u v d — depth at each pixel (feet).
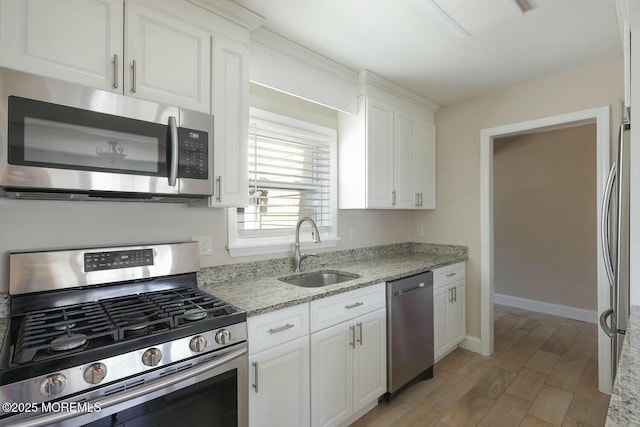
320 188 8.63
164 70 4.77
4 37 3.60
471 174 9.90
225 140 5.46
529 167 13.70
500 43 6.83
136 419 3.54
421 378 8.20
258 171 7.39
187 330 3.94
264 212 7.55
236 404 4.43
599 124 7.72
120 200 5.23
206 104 5.22
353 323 6.34
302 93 7.13
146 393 3.56
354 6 5.60
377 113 8.56
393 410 6.98
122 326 3.76
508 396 7.46
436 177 10.65
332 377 5.94
